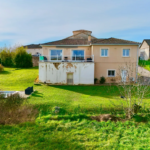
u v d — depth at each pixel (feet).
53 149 23.45
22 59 119.55
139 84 44.93
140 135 28.43
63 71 72.95
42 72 73.31
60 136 27.35
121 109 39.27
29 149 23.25
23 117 33.71
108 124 32.53
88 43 81.66
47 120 33.94
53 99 46.16
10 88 62.85
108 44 75.97
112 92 58.80
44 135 27.58
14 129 29.25
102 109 39.37
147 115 36.17
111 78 78.74
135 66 77.00
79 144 24.97
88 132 29.19
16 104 38.40
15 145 24.12
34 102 42.16
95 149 23.80
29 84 71.61
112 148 24.14
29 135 27.32
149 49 147.33
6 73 92.84
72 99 47.80
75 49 80.43
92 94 55.57
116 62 78.13
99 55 77.71
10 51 128.67
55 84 73.05
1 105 36.70
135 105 38.34
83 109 39.11
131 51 77.56
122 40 80.74
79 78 73.41
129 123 33.06
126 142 26.03
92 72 73.31
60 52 80.48
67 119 34.83
